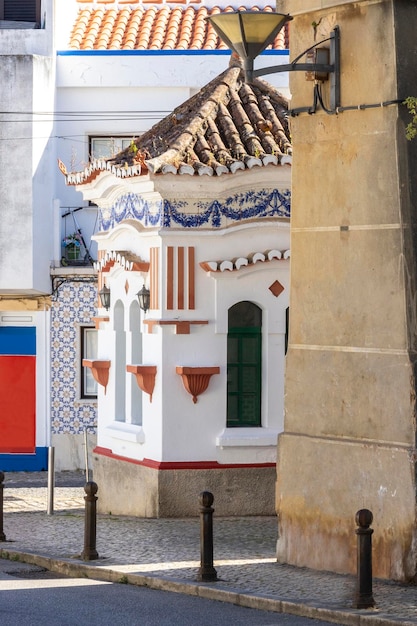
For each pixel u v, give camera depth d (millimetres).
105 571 17547
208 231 22250
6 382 31891
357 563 14766
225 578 16656
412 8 16391
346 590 15688
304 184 17484
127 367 22922
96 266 25453
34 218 30547
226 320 22391
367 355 16625
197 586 16172
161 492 22234
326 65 16859
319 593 15570
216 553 18594
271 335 22625
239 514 22453
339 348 16984
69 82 31594
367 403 16609
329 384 17109
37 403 31844
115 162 23500
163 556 18594
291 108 17594
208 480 22328
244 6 34219
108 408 25031
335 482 16891
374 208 16578
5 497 27078
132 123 31797
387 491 16188
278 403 22672
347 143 16891
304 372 17469
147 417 22906
